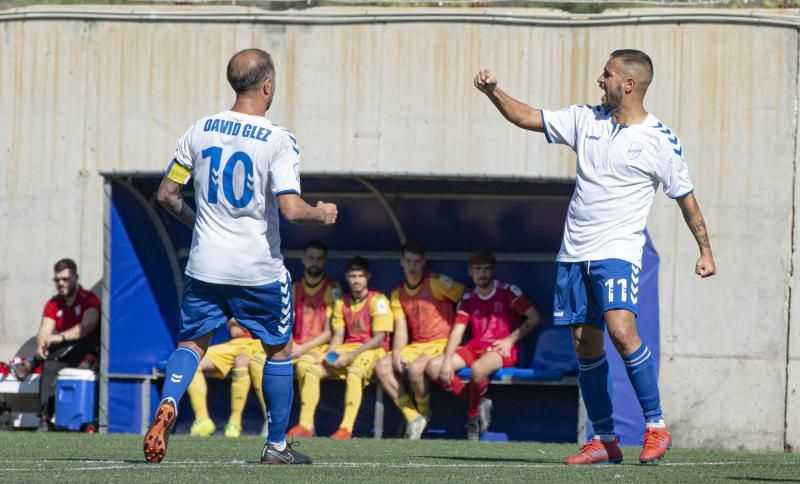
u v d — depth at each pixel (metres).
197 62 42.84
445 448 31.59
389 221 41.00
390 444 33.56
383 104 42.00
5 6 44.09
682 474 21.25
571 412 39.06
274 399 22.00
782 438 39.59
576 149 23.28
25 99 43.44
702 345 40.06
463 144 41.66
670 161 22.89
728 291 40.06
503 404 39.44
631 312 22.91
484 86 23.14
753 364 39.84
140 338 39.81
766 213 40.06
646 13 40.94
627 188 22.80
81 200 43.03
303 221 20.55
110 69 43.16
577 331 23.56
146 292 39.94
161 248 40.34
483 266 38.62
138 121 42.97
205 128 21.14
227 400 40.94
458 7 42.19
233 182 20.80
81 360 40.22
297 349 39.28
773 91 40.25
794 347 39.75
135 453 26.84
